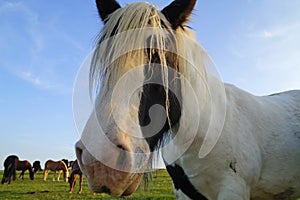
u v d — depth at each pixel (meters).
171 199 8.95
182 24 2.09
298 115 2.97
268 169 2.61
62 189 16.23
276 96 3.29
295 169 2.70
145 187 2.06
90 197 12.46
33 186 18.47
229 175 2.34
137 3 1.93
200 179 2.41
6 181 22.30
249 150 2.46
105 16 2.22
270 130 2.68
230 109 2.55
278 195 2.71
